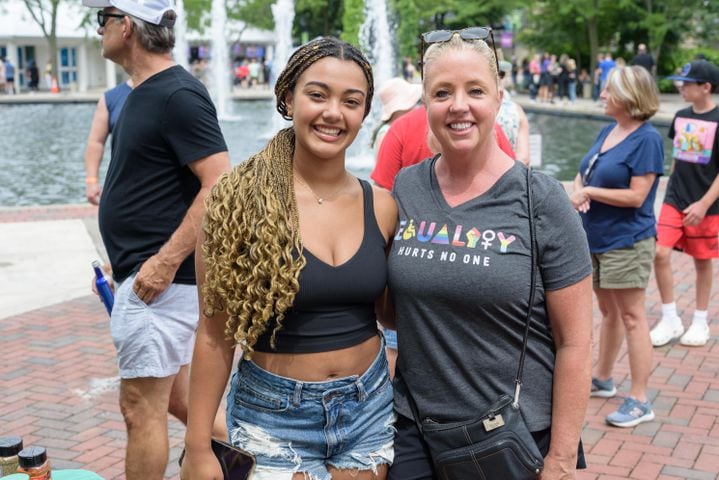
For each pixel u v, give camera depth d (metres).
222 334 2.56
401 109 4.71
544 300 2.51
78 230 10.00
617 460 4.49
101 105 6.64
